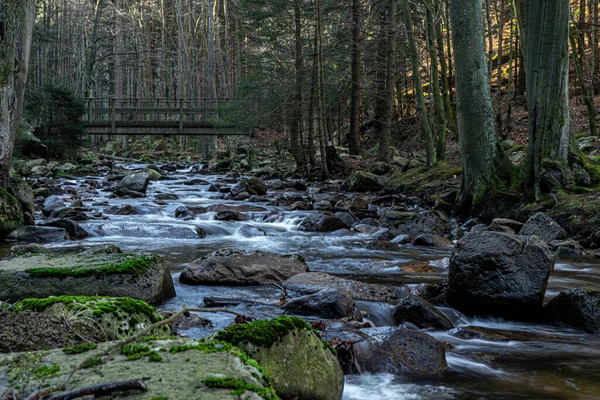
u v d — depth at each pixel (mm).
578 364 3346
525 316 4488
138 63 45906
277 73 22016
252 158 28312
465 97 10695
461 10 10555
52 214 10086
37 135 24375
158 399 1255
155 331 2848
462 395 2795
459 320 4535
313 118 20891
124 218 10656
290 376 2291
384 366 3158
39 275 4086
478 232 4910
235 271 5371
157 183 19156
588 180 9672
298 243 8688
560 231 8219
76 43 47062
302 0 21156
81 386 1357
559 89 9781
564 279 5973
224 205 12039
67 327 2387
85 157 26438
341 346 3174
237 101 22312
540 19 9836
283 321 2498
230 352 1661
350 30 22516
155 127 26594
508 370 3230
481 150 10633
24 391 1372
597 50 23766
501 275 4508
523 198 9992
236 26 38688
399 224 9625
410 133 27609
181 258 6926
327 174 20031
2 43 8359
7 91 8500
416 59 16703
